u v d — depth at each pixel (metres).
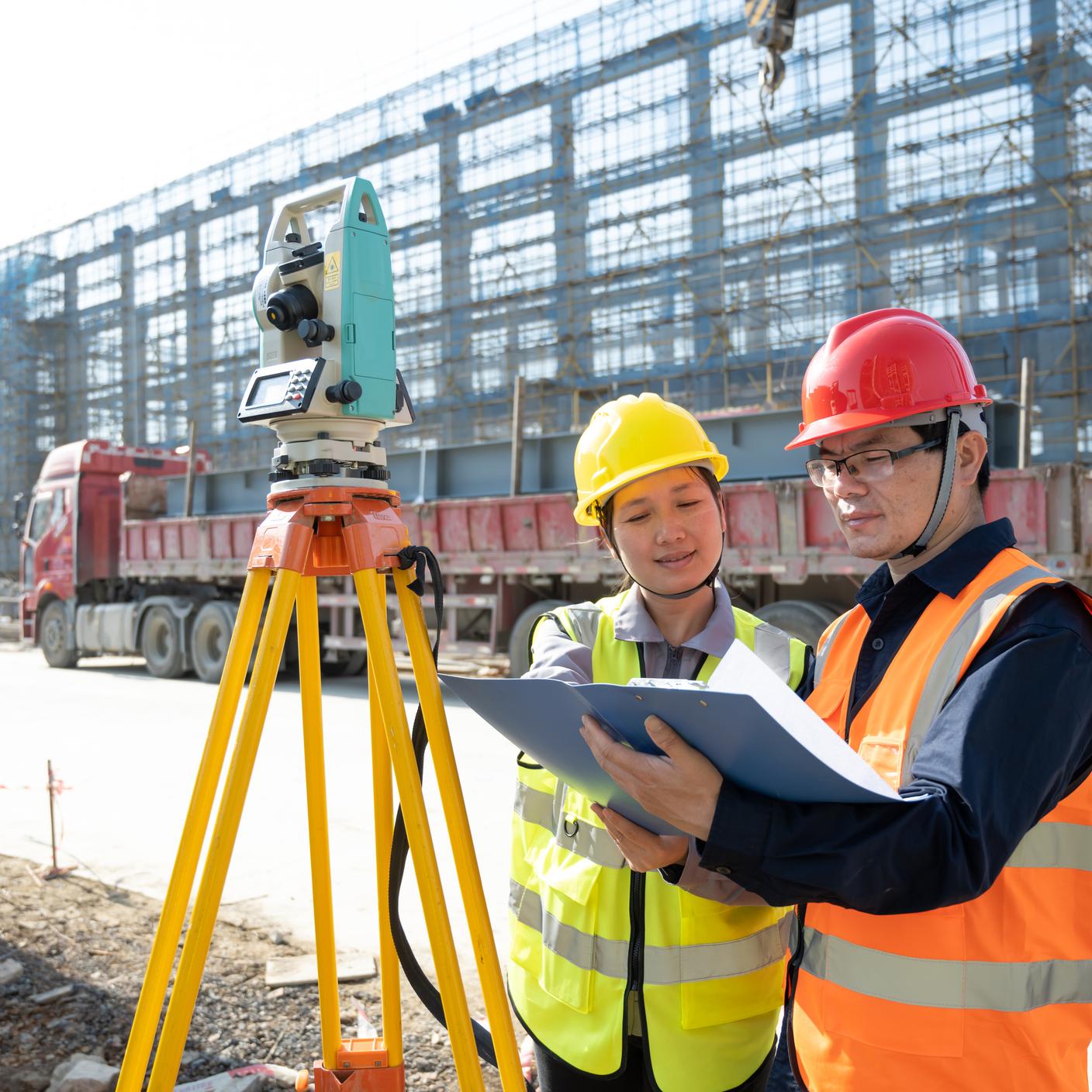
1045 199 17.33
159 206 31.67
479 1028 2.29
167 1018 1.46
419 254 25.69
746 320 20.38
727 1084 1.53
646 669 1.73
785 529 7.86
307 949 3.51
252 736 1.53
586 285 22.55
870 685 1.41
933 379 1.36
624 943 1.55
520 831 1.79
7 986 3.15
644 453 1.65
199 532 11.52
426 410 25.02
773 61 9.32
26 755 6.96
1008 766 1.09
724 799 1.12
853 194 19.05
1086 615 1.20
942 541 1.40
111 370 33.06
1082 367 16.86
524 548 9.27
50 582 13.38
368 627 1.60
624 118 22.00
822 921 1.35
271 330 1.77
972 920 1.20
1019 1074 1.18
